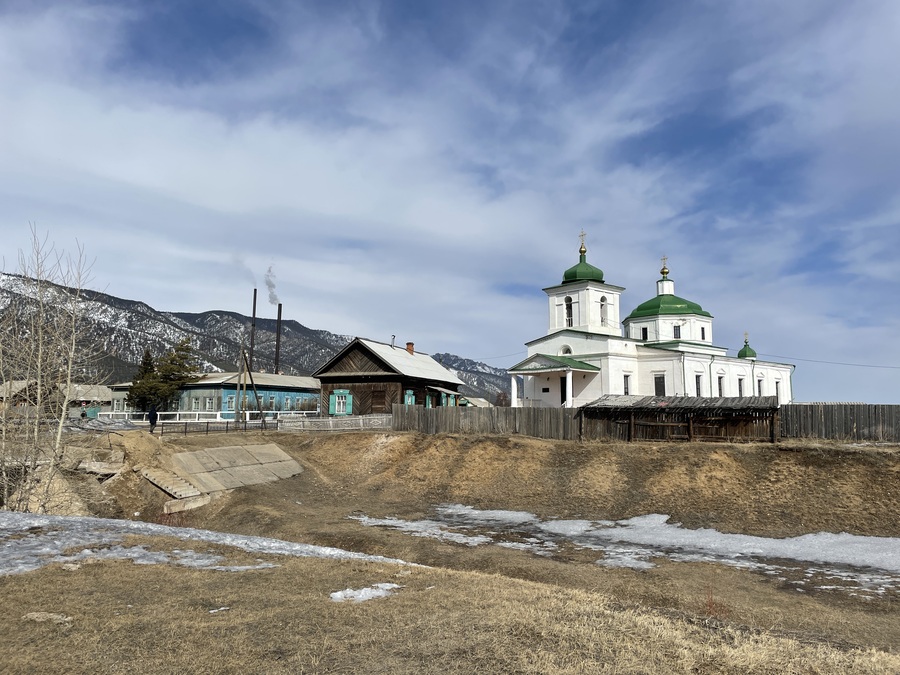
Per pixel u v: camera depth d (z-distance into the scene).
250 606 11.66
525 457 36.12
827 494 27.09
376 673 8.67
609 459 33.94
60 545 15.46
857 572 20.28
